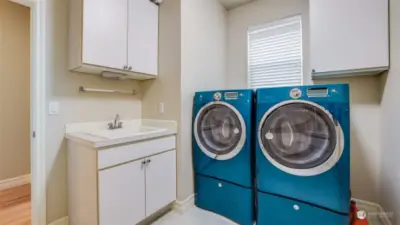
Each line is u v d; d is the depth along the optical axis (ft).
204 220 6.78
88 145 5.21
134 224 5.87
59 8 6.07
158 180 6.64
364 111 6.93
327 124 5.24
